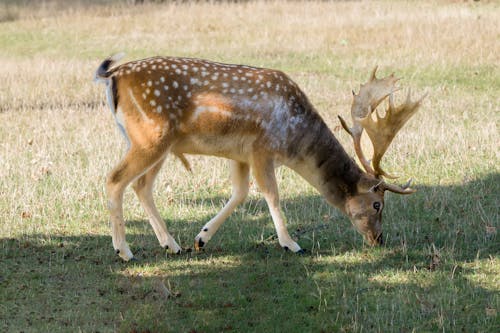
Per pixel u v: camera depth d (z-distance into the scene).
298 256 11.18
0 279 10.34
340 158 11.27
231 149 10.99
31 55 29.27
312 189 14.07
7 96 21.77
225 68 10.89
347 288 10.04
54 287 10.12
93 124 18.50
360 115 11.62
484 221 12.20
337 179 11.27
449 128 17.28
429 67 23.92
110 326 9.08
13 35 33.44
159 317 9.30
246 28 31.84
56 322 9.16
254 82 10.86
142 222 12.68
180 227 12.45
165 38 30.97
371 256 11.12
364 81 22.86
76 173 14.73
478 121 17.91
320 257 11.12
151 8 37.62
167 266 10.84
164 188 14.09
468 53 25.11
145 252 11.38
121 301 9.73
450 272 10.43
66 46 30.73
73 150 16.27
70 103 21.22
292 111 11.02
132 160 10.60
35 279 10.37
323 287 10.07
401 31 28.81
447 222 12.34
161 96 10.46
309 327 9.03
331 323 9.12
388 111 11.18
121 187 10.70
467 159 15.19
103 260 11.05
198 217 12.88
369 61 25.16
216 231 12.21
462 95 20.61
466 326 8.98
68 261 11.01
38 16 37.78
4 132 17.84
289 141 11.07
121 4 39.19
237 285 10.20
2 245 11.55
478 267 10.60
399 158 15.37
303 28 31.06
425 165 15.03
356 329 8.91
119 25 33.97
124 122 10.64
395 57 25.44
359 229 11.37
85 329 8.98
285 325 9.09
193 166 15.21
